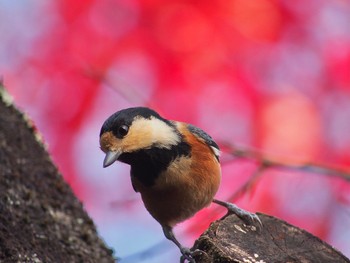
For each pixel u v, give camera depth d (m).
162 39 12.09
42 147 10.91
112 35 12.13
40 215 9.80
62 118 12.12
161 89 12.02
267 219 8.64
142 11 12.12
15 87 12.07
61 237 9.77
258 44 12.11
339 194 11.90
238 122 12.06
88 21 12.19
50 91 12.12
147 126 9.17
